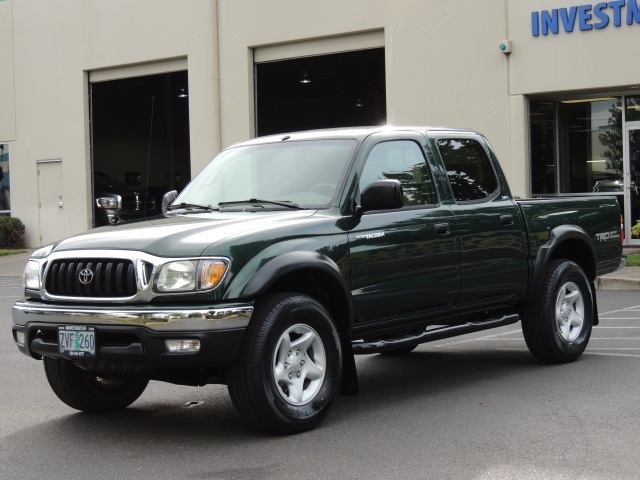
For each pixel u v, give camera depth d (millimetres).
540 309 8477
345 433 6297
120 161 35812
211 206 7309
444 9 20766
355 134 7328
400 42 21453
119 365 6117
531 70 19703
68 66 28062
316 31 22828
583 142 20766
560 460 5504
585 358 9000
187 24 25219
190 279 5957
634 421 6387
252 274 6090
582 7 18984
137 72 26797
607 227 9406
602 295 14766
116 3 26734
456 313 7777
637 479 5121
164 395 7906
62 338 6234
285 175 7246
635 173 20203
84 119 27922
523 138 19891
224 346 5922
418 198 7480
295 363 6316
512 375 8234
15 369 9336
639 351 9344
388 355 9703
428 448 5855
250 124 24250
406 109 21438
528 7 19656
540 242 8484
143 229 6477
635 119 20125
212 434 6426
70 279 6289
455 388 7750
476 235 7805
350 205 6891
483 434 6160
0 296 17547
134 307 5980
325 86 32781
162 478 5434
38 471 5664
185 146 38094
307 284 6758
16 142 29562
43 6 28516
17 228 29109
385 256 7004
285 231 6402
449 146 7953
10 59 29469
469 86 20531
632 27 18500
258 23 23844
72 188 28312
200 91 25031
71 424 6898
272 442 6121
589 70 19031
